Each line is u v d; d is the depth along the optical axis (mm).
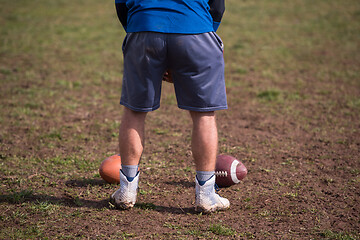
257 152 20594
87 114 27016
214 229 12703
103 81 35406
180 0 12570
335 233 12633
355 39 51094
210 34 12703
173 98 31406
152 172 18016
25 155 19750
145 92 12945
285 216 13867
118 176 16328
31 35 52719
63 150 20656
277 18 65062
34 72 37219
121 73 38031
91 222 13188
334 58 42844
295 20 63375
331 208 14492
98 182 16766
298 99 30453
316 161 19344
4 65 39156
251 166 18812
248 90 33062
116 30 57594
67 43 49500
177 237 12328
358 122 25266
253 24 60875
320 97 30797
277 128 24516
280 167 18656
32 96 30250
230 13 69000
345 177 17453
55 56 43469
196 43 12445
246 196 15617
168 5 12555
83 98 30578
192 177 17562
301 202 15000
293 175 17719
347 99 30031
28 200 14758
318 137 22766
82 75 36906
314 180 17141
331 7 72625
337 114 26906
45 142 21641
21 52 44469
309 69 39094
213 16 13383
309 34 54344
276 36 53531
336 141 22078
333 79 35594
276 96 31234
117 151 20766
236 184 16797
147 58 12617
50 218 13422
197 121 13250
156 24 12422
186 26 12391
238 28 58344
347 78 35781
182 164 19078
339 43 49375
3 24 58531
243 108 28734
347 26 58281
